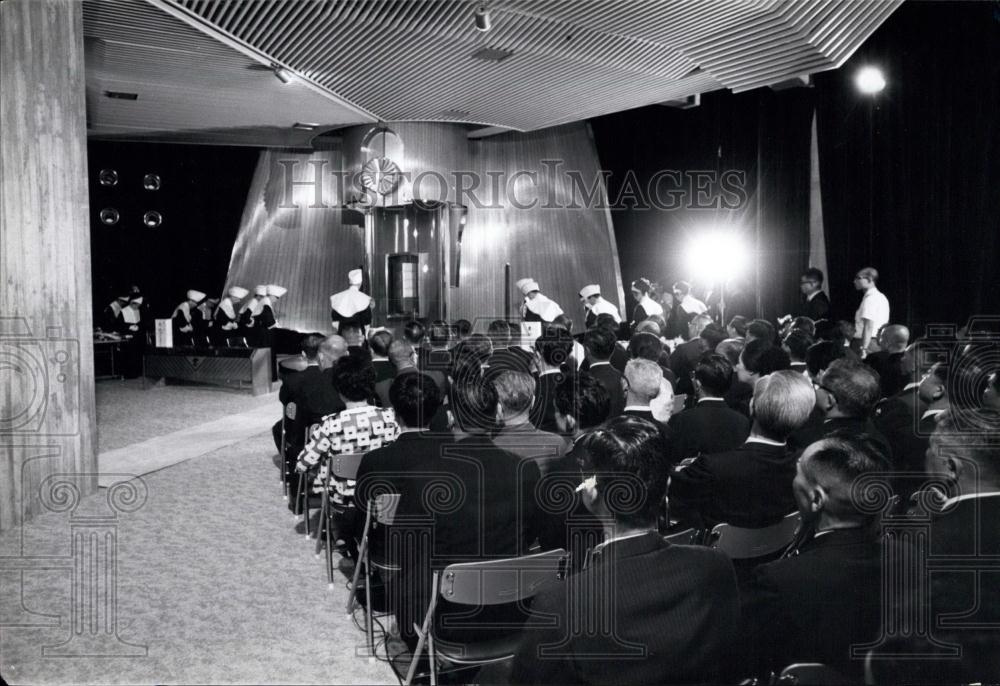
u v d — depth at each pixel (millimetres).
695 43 7312
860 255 10062
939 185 8695
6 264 4789
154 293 15344
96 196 14547
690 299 11258
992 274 7996
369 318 11930
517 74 9359
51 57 5273
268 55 8305
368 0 7191
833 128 10367
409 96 10312
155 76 8977
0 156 4781
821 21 6242
